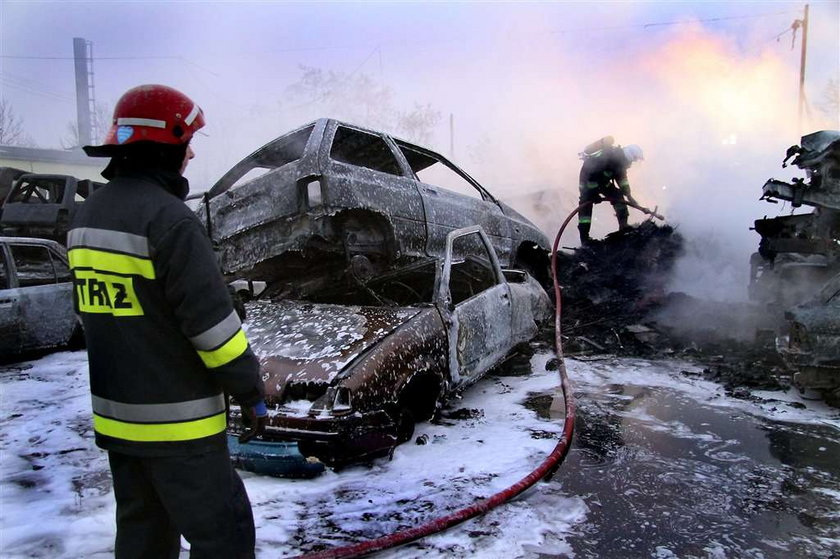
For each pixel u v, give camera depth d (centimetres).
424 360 372
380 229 516
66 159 2327
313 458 312
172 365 172
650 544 262
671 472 336
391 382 342
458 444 374
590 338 683
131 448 173
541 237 758
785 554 254
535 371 571
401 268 486
